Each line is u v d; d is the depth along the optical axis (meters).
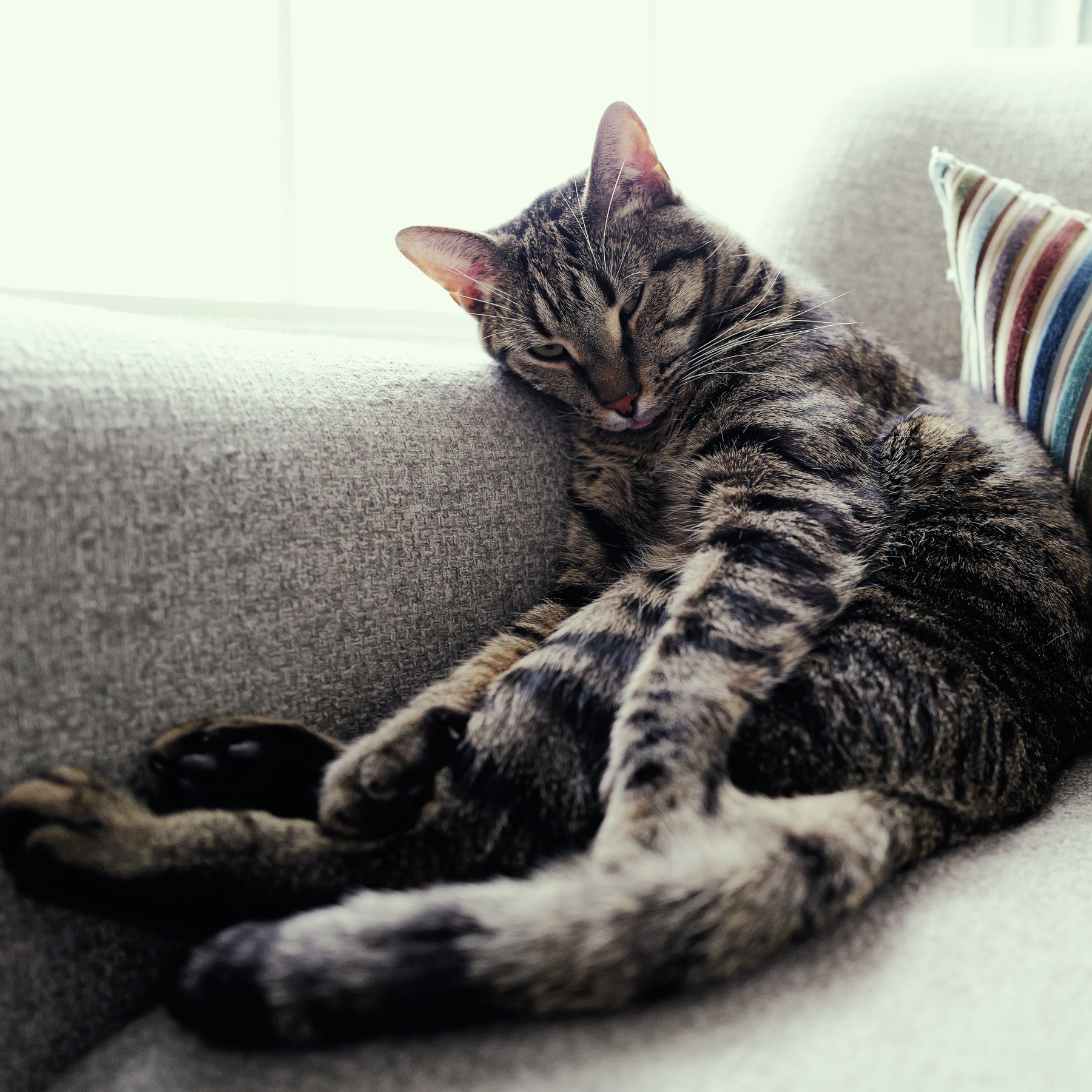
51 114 1.37
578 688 0.84
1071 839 0.76
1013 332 1.08
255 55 1.50
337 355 0.99
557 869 0.67
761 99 1.93
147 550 0.71
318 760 0.78
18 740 0.64
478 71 1.73
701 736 0.77
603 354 1.17
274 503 0.81
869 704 0.81
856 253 1.40
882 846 0.70
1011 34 1.93
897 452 1.08
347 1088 0.53
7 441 0.65
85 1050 0.65
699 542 1.03
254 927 0.60
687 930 0.60
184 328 0.88
